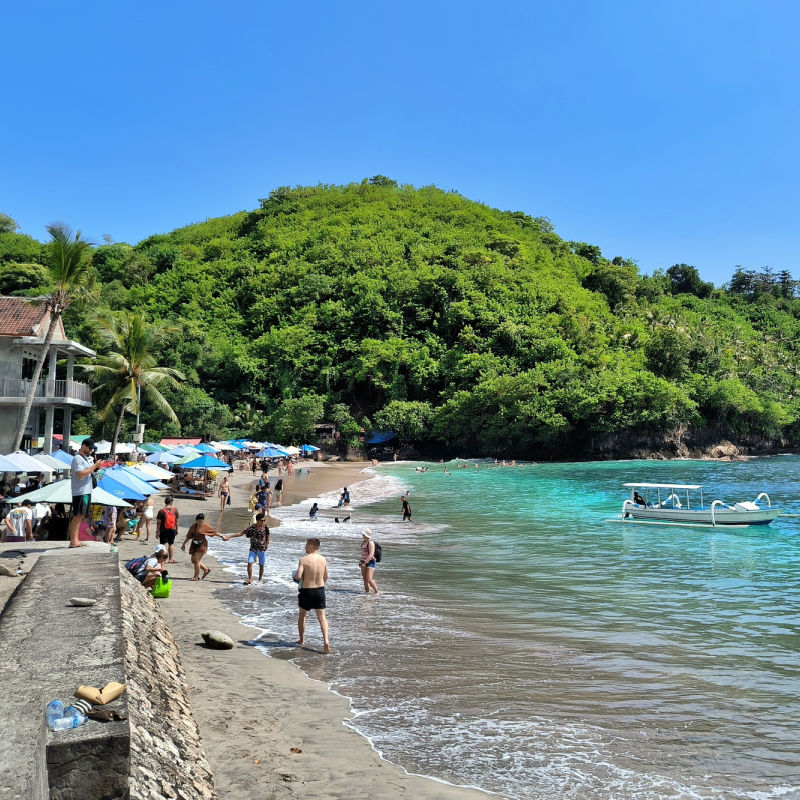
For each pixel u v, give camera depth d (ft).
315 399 341.62
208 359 347.15
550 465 288.71
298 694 31.37
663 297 584.81
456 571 67.56
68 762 15.51
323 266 474.90
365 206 650.43
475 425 323.37
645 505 117.50
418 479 208.74
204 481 134.82
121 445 152.76
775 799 22.70
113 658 23.43
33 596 31.12
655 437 334.85
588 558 77.87
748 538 96.27
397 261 472.03
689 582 64.18
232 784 22.08
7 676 21.49
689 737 27.78
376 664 36.52
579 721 29.22
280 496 133.49
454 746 26.30
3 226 456.04
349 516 110.93
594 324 396.37
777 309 654.94
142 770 18.17
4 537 55.01
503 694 32.37
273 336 382.83
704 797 22.76
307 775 23.18
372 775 23.50
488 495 158.71
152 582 46.75
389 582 60.80
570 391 312.09
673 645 42.04
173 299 446.19
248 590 54.54
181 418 279.28
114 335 141.90
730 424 359.46
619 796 22.68
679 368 381.40
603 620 48.52
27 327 111.34
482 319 391.65
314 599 39.01
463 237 559.38
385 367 367.04
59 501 50.96
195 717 27.30
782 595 58.34
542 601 54.60
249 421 334.03
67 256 95.91
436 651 39.34
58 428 196.95
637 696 32.60
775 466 277.44
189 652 36.47
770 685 34.47
